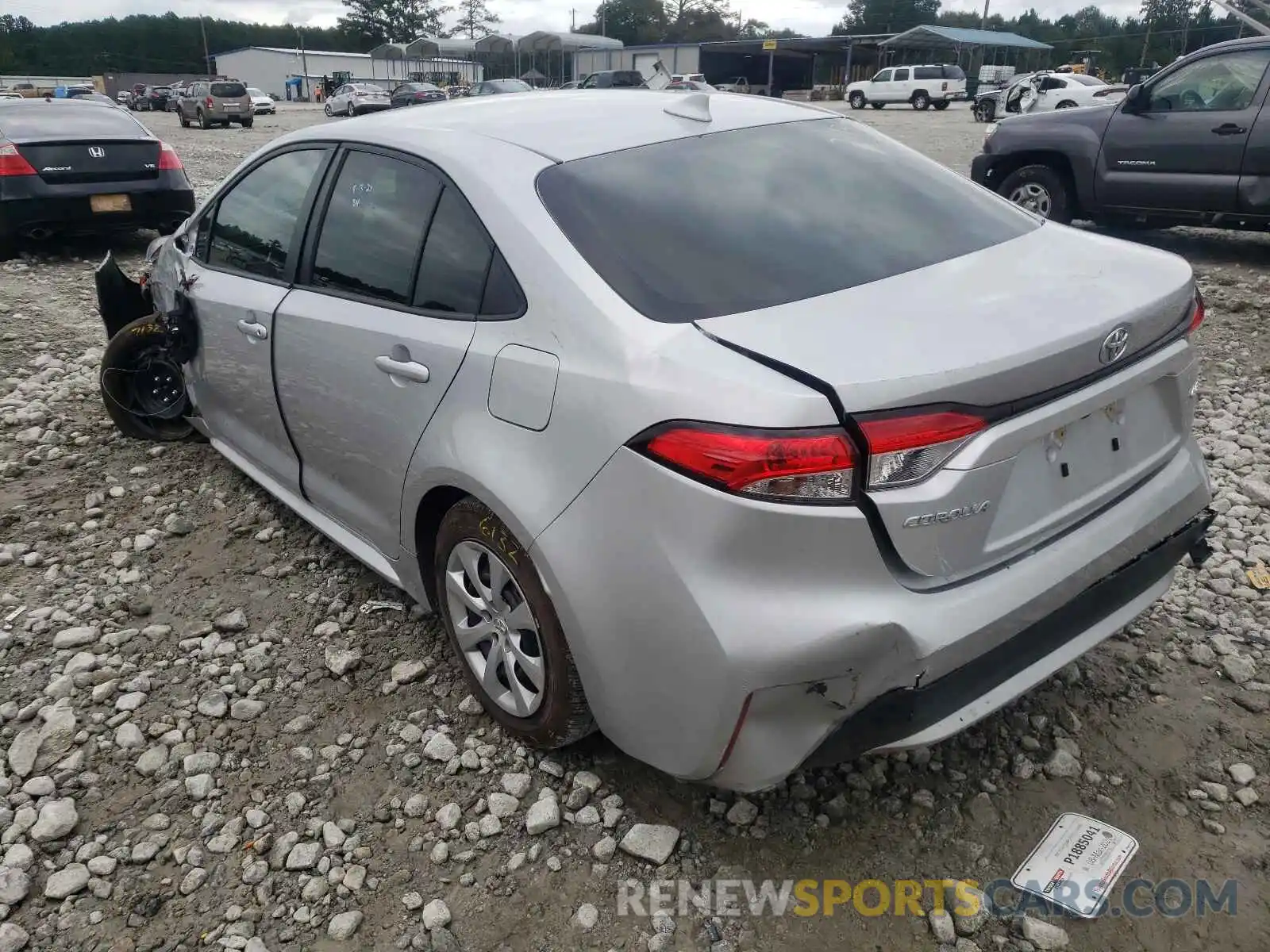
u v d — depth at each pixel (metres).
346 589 3.62
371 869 2.41
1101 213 8.52
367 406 2.90
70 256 9.60
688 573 2.00
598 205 2.49
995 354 1.97
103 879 2.39
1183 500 2.54
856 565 1.93
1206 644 3.11
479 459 2.43
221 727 2.90
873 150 3.08
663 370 2.06
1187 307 2.46
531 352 2.33
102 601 3.57
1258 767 2.60
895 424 1.88
